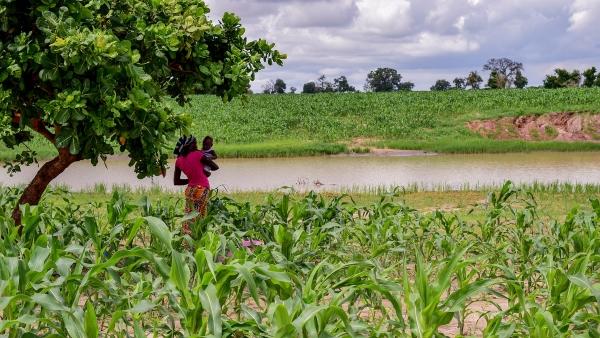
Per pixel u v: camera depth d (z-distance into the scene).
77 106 8.27
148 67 9.79
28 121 9.53
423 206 18.27
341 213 10.48
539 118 59.91
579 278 4.84
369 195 21.27
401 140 54.06
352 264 5.28
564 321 5.08
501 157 43.31
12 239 6.71
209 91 10.98
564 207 17.53
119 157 42.59
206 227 9.02
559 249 8.50
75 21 8.94
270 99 74.94
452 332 6.64
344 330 4.72
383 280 4.98
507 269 5.98
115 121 8.88
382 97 74.88
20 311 4.61
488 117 60.47
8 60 8.60
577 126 58.72
